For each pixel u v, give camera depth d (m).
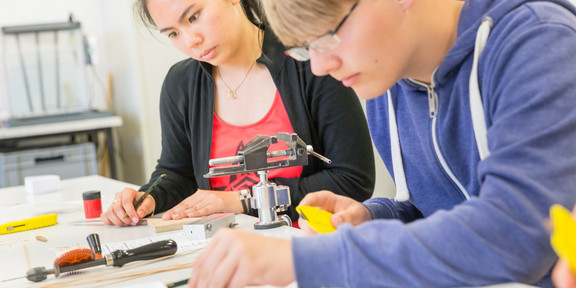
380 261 0.71
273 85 1.77
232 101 1.79
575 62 0.76
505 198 0.70
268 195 1.32
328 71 0.84
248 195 1.34
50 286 1.01
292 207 1.63
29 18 4.08
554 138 0.72
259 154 1.27
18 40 3.58
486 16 0.90
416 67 0.95
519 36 0.80
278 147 1.74
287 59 1.73
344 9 0.80
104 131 3.65
